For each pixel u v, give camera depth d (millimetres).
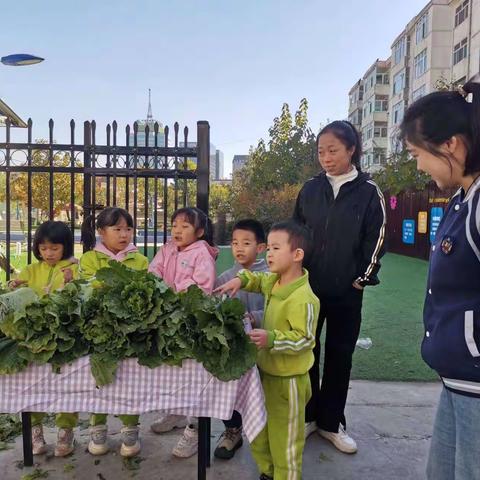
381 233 2705
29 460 2502
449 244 1416
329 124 2801
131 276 2021
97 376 1909
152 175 4090
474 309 1374
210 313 1912
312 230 2836
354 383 3865
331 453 2785
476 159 1394
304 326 2139
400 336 5188
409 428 3107
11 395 1980
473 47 24328
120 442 2818
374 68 40969
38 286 2992
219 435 2984
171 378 1990
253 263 2770
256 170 23469
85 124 4156
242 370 1906
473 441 1391
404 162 11961
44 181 13742
